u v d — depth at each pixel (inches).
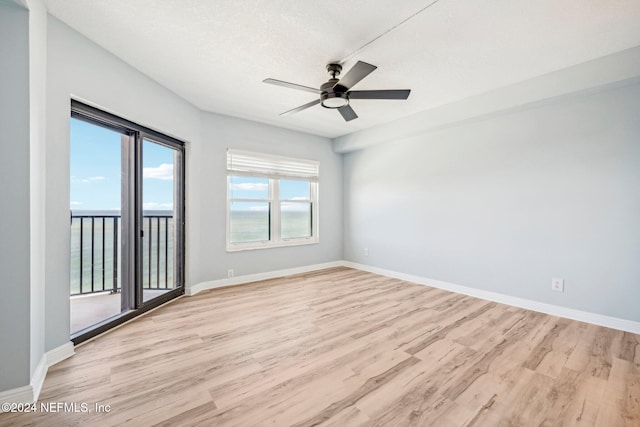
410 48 91.7
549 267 116.7
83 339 88.4
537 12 74.5
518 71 106.7
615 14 75.2
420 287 155.6
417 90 122.9
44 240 73.6
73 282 130.5
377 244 188.5
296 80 115.3
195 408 59.8
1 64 59.2
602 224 104.4
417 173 165.0
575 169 110.1
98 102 90.1
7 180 59.6
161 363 77.3
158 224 145.2
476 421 56.3
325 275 182.5
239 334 95.7
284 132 179.0
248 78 113.1
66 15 76.7
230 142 156.2
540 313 117.1
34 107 64.9
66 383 68.0
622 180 100.3
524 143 123.0
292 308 121.2
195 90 123.8
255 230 170.9
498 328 101.5
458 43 88.7
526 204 122.7
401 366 76.2
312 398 63.2
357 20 78.0
